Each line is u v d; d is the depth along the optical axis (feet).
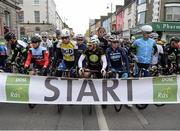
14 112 19.34
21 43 24.84
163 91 18.67
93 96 18.66
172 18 93.35
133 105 21.42
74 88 18.67
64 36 20.80
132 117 18.44
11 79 18.51
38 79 18.60
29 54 20.93
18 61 25.48
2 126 16.44
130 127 16.46
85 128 16.21
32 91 18.49
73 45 21.21
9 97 18.49
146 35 20.85
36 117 18.24
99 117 18.33
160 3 95.30
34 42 20.31
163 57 22.63
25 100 18.51
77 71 20.72
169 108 20.86
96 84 18.71
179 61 22.74
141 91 18.75
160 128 16.33
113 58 20.11
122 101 18.70
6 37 24.56
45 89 18.57
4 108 20.35
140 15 110.22
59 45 21.68
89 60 19.92
